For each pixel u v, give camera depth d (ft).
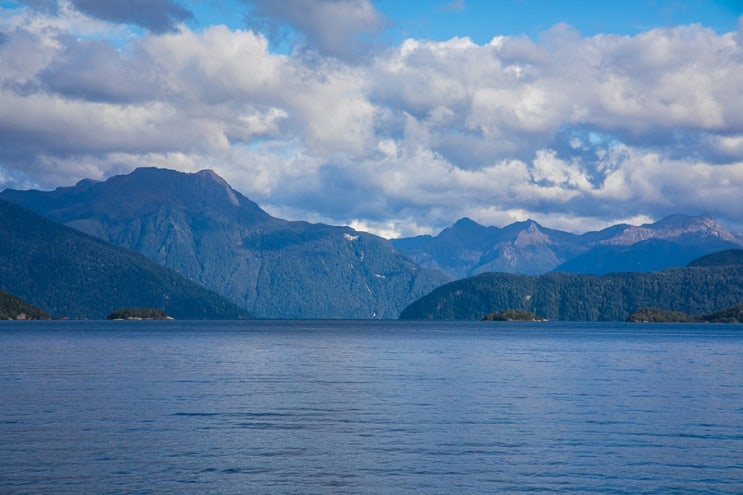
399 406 217.15
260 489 132.77
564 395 242.99
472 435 174.50
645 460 151.74
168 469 143.64
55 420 190.49
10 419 191.83
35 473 140.05
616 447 162.61
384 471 143.95
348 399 231.91
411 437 172.45
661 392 251.80
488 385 272.92
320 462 149.69
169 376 302.86
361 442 167.02
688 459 152.46
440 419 195.21
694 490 132.87
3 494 128.26
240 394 242.78
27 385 265.75
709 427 184.44
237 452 157.07
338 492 131.54
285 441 167.43
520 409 212.23
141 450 157.79
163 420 191.72
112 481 135.95
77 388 256.73
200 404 219.00
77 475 139.13
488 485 135.74
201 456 153.38
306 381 285.23
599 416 200.13
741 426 185.88
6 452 155.22
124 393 243.19
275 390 254.68
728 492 131.85
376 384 275.39
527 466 147.64
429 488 134.10
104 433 174.19
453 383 279.69
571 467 146.92
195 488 132.67
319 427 183.42
